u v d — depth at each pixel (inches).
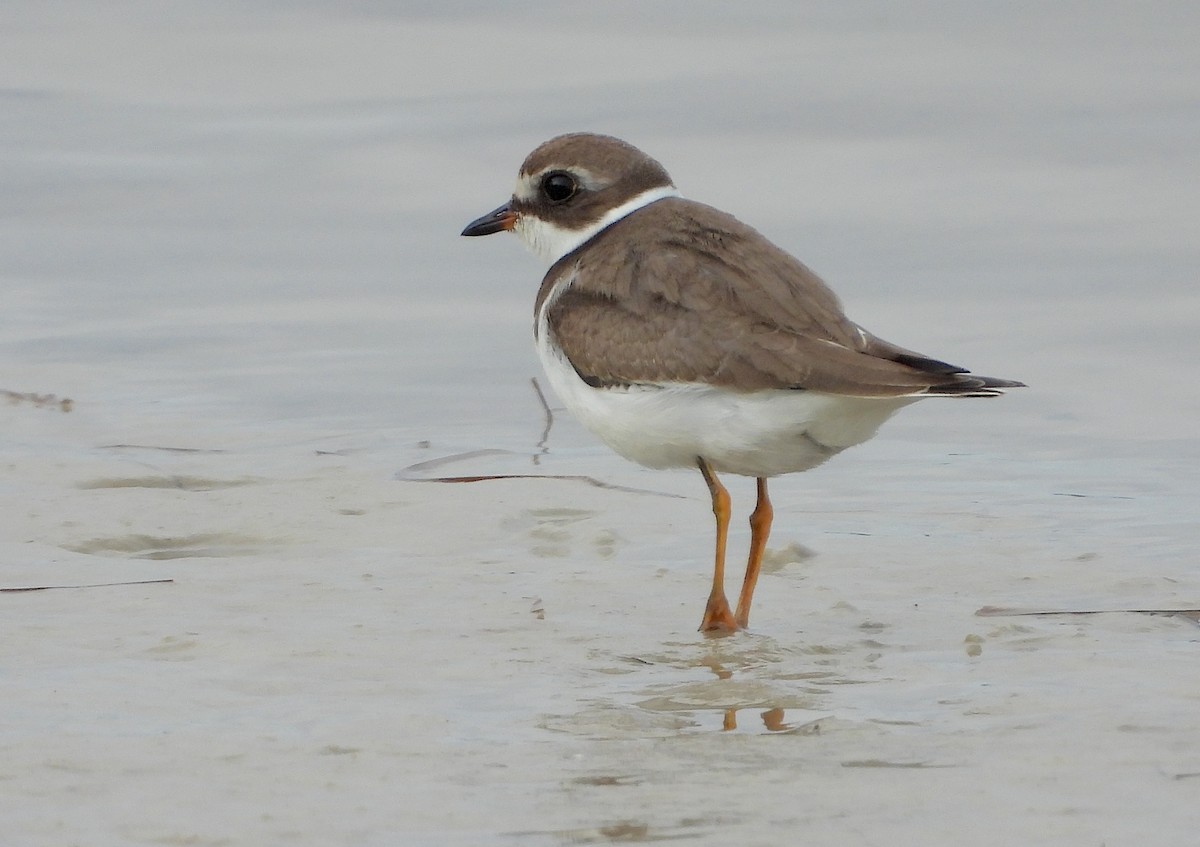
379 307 760.3
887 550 458.9
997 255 794.2
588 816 267.7
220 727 311.6
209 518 489.1
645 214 426.3
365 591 416.2
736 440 387.5
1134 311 717.9
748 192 887.1
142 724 312.8
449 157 957.2
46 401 627.5
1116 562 439.2
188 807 271.4
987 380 366.3
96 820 265.6
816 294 394.6
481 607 403.2
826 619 397.1
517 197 462.9
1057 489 522.3
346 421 616.7
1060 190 885.8
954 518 492.1
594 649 370.3
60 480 526.6
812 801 273.3
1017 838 257.3
